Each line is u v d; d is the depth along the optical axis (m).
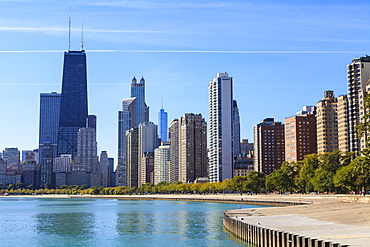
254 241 101.31
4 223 192.25
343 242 73.81
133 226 165.50
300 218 126.06
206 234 131.25
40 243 126.12
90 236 138.25
